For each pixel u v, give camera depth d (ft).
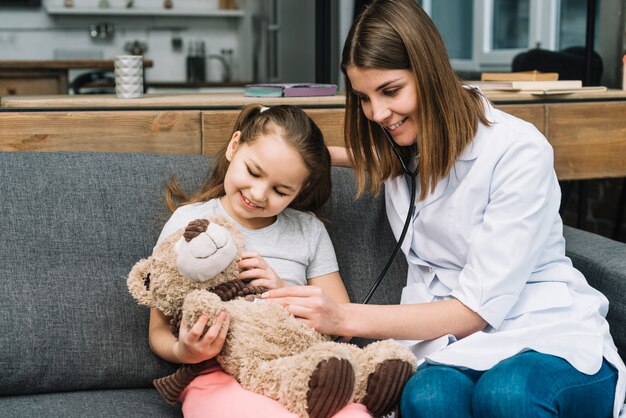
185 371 3.90
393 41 3.95
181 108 5.46
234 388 3.69
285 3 17.52
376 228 5.03
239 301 3.81
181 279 3.83
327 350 3.43
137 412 4.03
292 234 4.44
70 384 4.25
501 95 6.02
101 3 21.13
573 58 8.75
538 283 4.25
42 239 4.36
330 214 4.97
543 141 4.21
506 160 4.15
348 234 4.97
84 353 4.25
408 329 3.99
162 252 3.90
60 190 4.50
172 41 21.94
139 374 4.37
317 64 8.33
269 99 5.71
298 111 4.23
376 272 4.96
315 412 3.37
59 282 4.31
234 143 4.35
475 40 13.01
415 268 4.68
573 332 4.05
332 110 5.60
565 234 5.41
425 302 4.45
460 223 4.28
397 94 4.04
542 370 3.59
